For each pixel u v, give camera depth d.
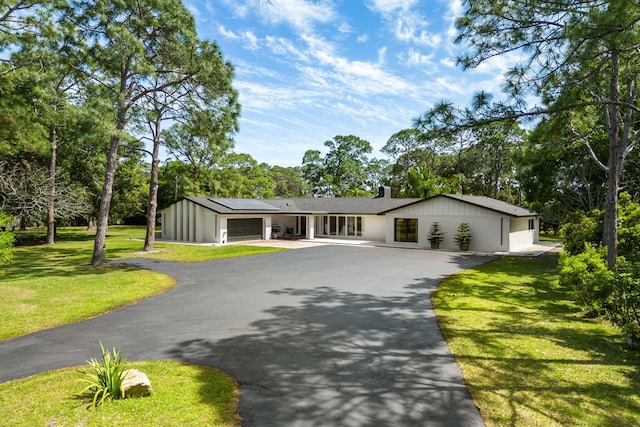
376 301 8.71
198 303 8.56
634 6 4.95
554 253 19.38
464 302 8.59
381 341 5.94
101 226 14.95
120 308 8.16
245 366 4.96
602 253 9.94
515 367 4.86
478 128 6.74
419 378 4.55
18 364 5.09
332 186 59.16
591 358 5.16
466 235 20.42
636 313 5.99
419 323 6.94
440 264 14.96
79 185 26.53
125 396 3.99
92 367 4.93
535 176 24.72
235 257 17.06
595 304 7.02
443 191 31.83
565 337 6.08
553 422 3.52
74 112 12.83
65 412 3.65
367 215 26.81
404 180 50.88
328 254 18.27
